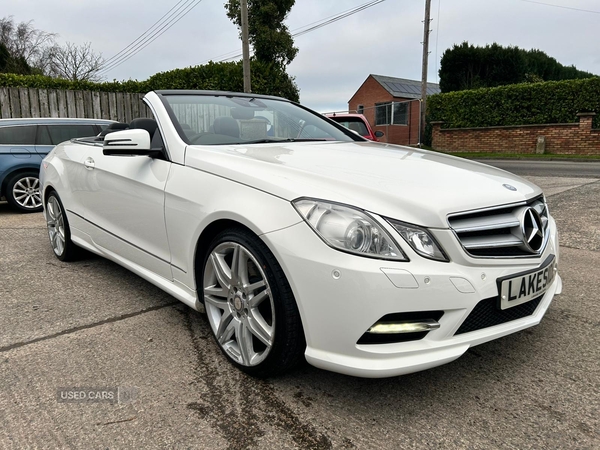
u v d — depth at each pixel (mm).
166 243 2729
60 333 2779
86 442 1830
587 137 16641
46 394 2148
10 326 2877
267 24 22406
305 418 1977
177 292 2707
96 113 11875
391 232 1866
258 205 2113
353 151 2842
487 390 2176
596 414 1989
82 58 34000
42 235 5449
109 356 2506
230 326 2369
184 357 2496
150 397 2127
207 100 3316
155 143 3002
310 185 2062
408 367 1861
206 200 2375
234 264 2270
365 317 1831
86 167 3566
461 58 26844
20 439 1847
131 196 2992
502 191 2207
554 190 8133
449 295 1886
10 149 7031
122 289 3535
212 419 1971
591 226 5488
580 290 3434
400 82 35312
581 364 2396
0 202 8445
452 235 1927
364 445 1811
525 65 26828
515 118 18406
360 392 2170
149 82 13250
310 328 1957
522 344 2617
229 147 2752
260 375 2256
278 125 3418
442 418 1973
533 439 1839
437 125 20672
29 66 34000
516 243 2109
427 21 20828
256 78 14727
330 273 1863
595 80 16391
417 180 2197
